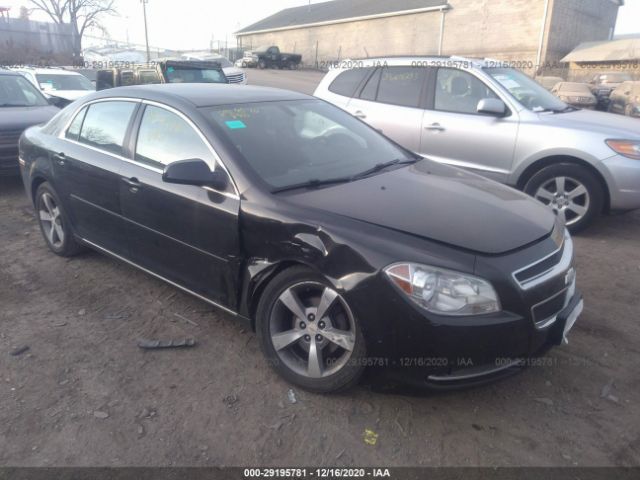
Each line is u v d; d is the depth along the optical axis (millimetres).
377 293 2738
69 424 2916
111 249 4375
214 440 2807
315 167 3625
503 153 5891
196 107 3701
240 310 3422
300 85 26016
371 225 2934
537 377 3307
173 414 2996
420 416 2980
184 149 3641
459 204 3262
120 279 4652
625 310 4113
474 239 2865
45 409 3033
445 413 3006
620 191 5379
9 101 8250
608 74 24703
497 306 2701
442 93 6359
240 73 21828
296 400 3104
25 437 2824
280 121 3924
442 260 2723
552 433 2857
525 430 2881
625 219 6359
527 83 6496
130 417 2973
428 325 2658
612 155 5340
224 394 3160
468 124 6066
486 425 2918
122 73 14578
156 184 3713
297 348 3211
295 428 2891
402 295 2697
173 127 3754
